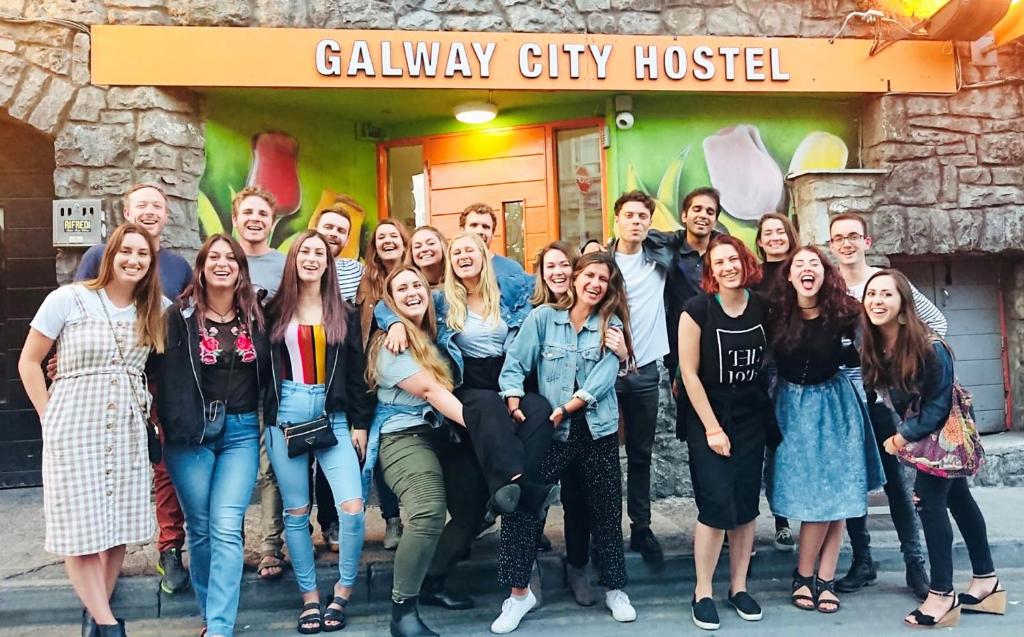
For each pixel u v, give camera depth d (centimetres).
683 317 345
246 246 383
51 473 283
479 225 389
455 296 345
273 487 369
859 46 537
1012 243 545
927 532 336
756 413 347
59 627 349
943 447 326
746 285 336
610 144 549
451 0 502
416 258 363
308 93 511
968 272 581
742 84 525
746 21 531
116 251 291
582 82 511
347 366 339
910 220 538
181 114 487
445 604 358
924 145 543
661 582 390
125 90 471
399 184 610
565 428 338
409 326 334
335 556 389
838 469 345
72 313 289
